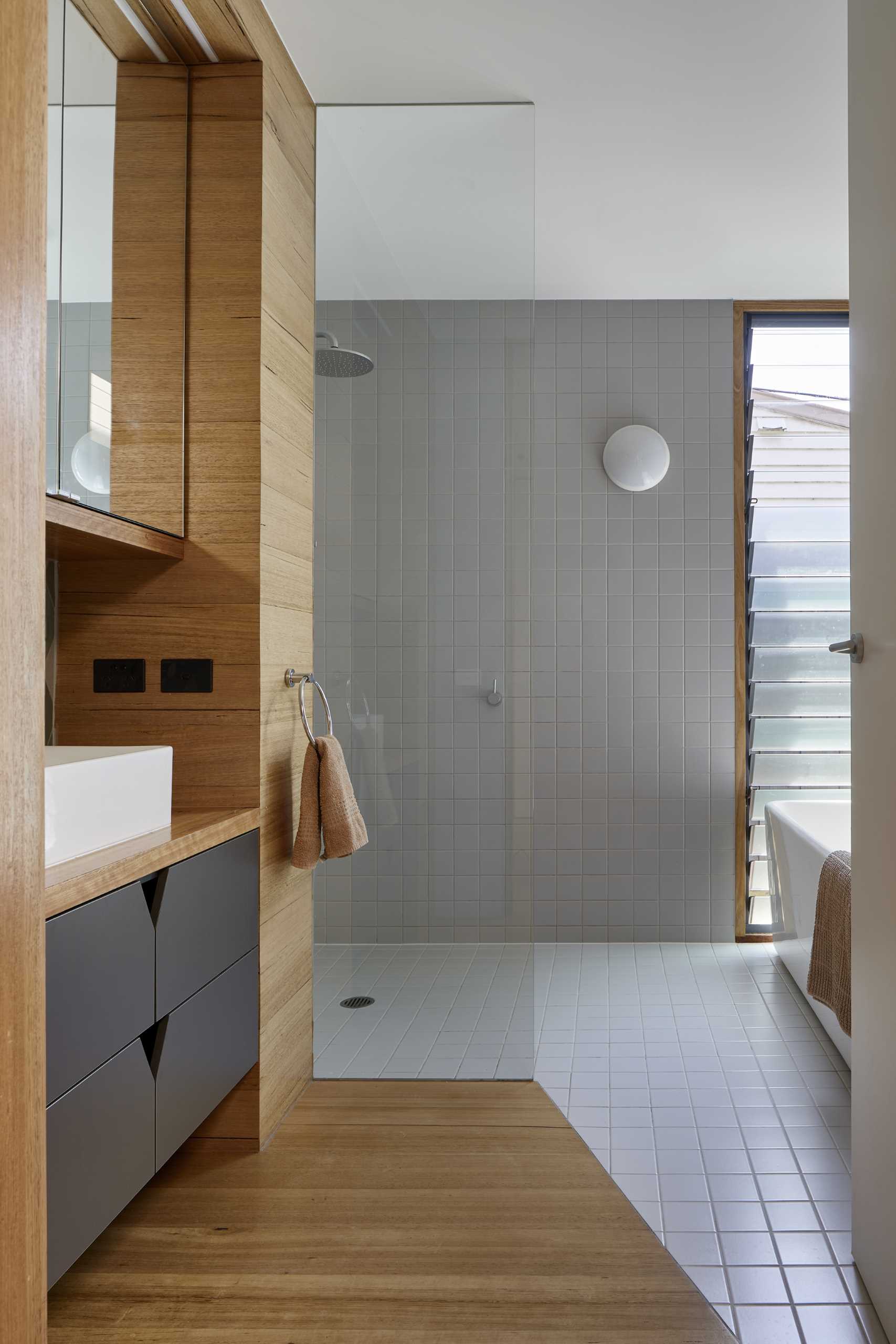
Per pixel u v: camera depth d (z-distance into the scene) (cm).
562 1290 173
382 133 272
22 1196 87
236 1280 176
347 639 276
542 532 416
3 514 84
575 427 415
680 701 414
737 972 371
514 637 276
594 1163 221
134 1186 160
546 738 416
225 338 226
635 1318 165
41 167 89
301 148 260
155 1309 168
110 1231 192
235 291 226
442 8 227
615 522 414
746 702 416
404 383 275
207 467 226
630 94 262
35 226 89
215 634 227
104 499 203
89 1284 175
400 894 274
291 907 250
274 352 236
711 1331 162
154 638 228
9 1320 85
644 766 414
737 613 414
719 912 414
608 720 415
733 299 412
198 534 227
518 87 261
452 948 273
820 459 411
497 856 274
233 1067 207
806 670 413
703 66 249
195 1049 186
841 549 411
